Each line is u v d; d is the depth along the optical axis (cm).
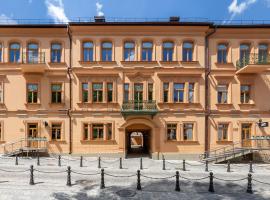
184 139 2183
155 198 1124
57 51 2219
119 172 1605
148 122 2159
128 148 2642
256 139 2072
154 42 2192
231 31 2205
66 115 2189
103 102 2177
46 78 2192
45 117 2189
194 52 2195
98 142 2172
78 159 2047
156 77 2181
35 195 1135
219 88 2219
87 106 2183
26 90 2188
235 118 2197
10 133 2173
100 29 2186
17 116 2183
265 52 2214
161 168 1748
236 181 1420
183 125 2181
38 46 2202
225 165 1898
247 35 2208
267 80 2209
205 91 2189
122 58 2188
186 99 2183
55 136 2198
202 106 2183
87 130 2192
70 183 1296
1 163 1827
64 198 1104
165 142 2162
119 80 2186
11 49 2212
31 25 2155
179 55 2189
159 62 2188
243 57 2178
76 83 2189
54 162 1912
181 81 2189
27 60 2188
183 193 1200
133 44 2209
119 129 2166
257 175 1576
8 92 2188
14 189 1216
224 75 2197
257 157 2100
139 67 2180
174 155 2152
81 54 2195
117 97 2180
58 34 2206
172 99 2181
